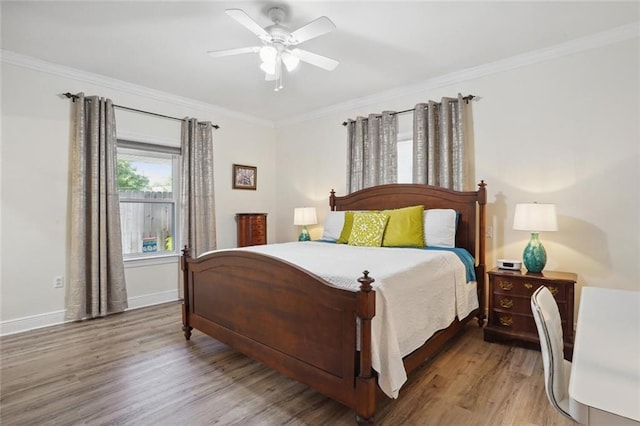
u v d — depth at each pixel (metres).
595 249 2.82
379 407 1.88
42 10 2.38
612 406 0.68
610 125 2.76
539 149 3.10
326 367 1.83
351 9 2.36
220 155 4.75
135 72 3.47
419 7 2.34
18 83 3.11
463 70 3.44
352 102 4.40
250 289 2.29
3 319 3.03
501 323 2.81
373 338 1.67
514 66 3.19
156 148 4.11
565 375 1.32
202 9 2.37
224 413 1.85
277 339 2.10
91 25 2.58
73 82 3.42
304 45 2.90
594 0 2.29
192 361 2.49
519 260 3.20
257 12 2.39
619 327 1.14
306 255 2.68
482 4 2.32
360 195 4.13
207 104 4.52
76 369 2.36
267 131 5.40
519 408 1.87
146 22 2.54
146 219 4.12
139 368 2.38
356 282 1.82
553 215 2.69
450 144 3.52
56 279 3.32
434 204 3.53
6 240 3.06
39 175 3.23
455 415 1.81
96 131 3.45
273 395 2.04
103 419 1.80
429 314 2.22
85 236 3.42
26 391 2.08
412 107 3.90
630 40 2.67
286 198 5.36
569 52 2.92
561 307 2.54
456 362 2.45
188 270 2.88
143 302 3.98
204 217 4.46
